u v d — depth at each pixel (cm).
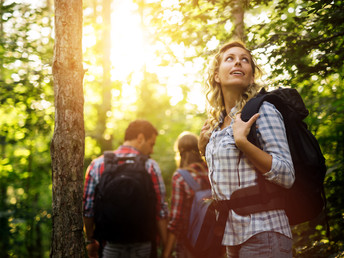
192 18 300
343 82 348
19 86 381
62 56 209
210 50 312
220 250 269
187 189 291
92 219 287
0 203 627
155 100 870
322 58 255
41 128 414
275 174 150
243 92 187
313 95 329
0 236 596
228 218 166
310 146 161
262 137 159
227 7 299
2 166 614
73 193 205
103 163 284
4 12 379
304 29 264
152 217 274
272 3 297
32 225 606
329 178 289
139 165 279
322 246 266
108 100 557
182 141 313
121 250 268
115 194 262
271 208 156
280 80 265
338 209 285
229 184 164
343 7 237
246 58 189
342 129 356
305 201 160
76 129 209
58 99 208
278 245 153
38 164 646
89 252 300
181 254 292
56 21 211
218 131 181
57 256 202
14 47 388
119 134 743
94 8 606
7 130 443
